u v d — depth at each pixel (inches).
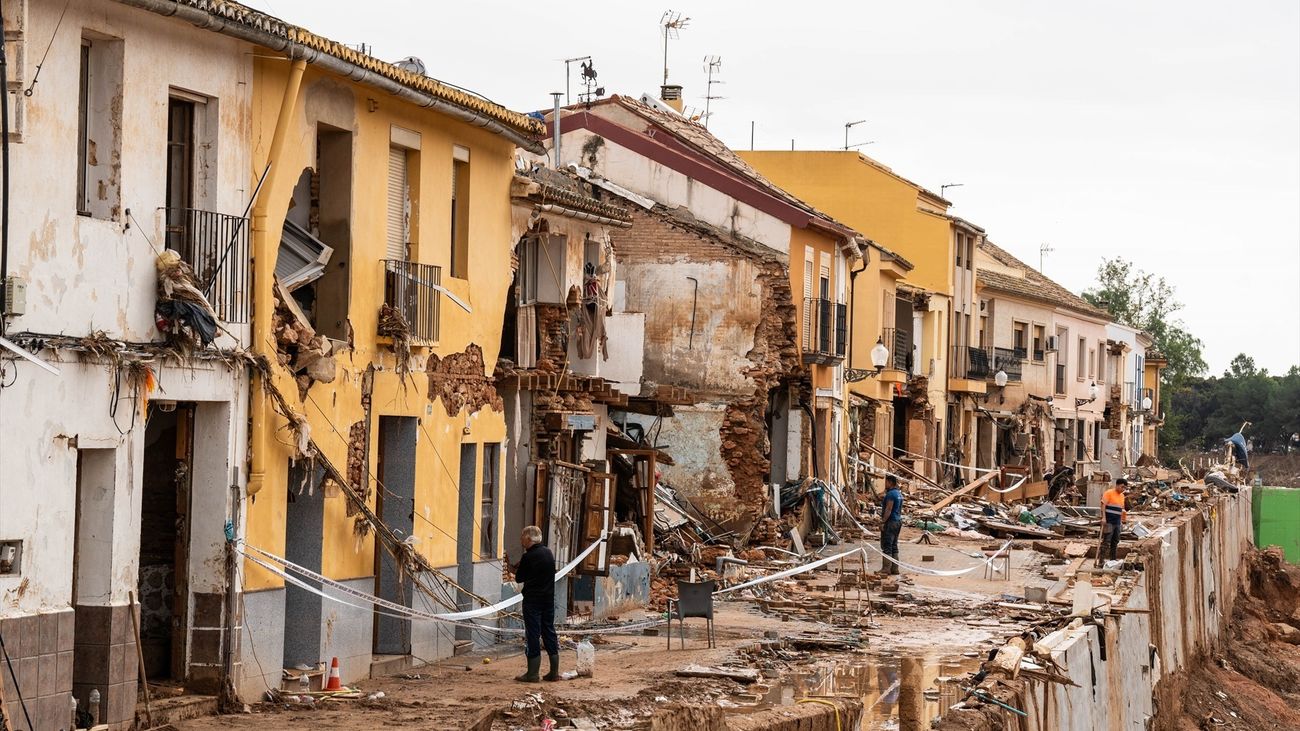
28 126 486.6
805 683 753.6
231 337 601.6
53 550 503.2
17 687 483.8
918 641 921.5
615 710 637.3
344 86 688.4
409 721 581.9
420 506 772.6
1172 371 4365.2
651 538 1138.0
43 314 496.1
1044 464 2620.6
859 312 1787.6
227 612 597.9
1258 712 1609.3
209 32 585.0
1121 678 1063.0
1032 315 2655.0
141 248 549.3
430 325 775.1
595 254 1074.7
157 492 604.4
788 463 1524.4
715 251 1375.5
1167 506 2080.5
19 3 473.7
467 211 832.3
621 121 1507.1
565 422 972.6
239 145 609.3
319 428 670.5
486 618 855.7
